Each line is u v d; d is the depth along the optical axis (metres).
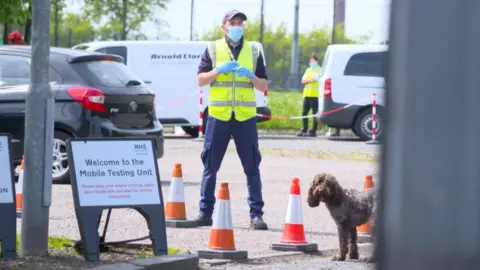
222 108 14.68
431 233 4.38
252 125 14.82
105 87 19.55
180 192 15.19
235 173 23.28
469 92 4.33
